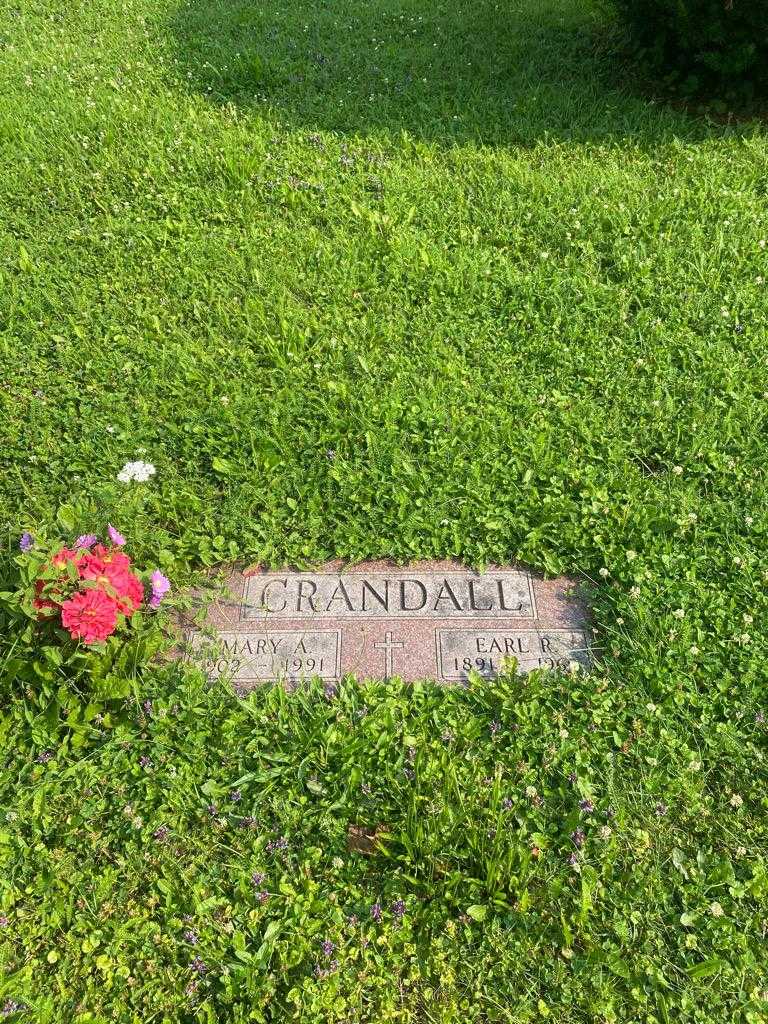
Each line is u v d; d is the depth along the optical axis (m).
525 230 2.72
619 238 2.63
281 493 2.02
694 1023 1.33
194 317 2.48
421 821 1.49
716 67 3.04
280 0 4.34
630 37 3.26
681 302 2.45
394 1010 1.35
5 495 2.04
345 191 2.89
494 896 1.44
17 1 4.40
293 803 1.56
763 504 1.95
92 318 2.46
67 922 1.45
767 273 2.51
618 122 3.15
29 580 1.61
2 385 2.29
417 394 2.20
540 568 1.90
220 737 1.63
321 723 1.64
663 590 1.81
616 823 1.50
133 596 1.67
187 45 3.88
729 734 1.61
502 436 2.11
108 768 1.61
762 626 1.75
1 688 1.68
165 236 2.73
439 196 2.86
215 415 2.17
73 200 2.92
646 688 1.68
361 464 2.06
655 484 2.01
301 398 2.21
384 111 3.29
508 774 1.58
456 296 2.50
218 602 1.86
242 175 2.96
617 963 1.37
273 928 1.41
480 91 3.37
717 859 1.48
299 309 2.46
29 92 3.53
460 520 1.95
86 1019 1.34
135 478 1.93
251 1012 1.34
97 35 4.05
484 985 1.37
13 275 2.62
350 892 1.46
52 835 1.54
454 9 4.08
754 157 2.94
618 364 2.29
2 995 1.36
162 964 1.40
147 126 3.25
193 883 1.48
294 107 3.34
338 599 1.86
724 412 2.17
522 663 1.75
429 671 1.74
